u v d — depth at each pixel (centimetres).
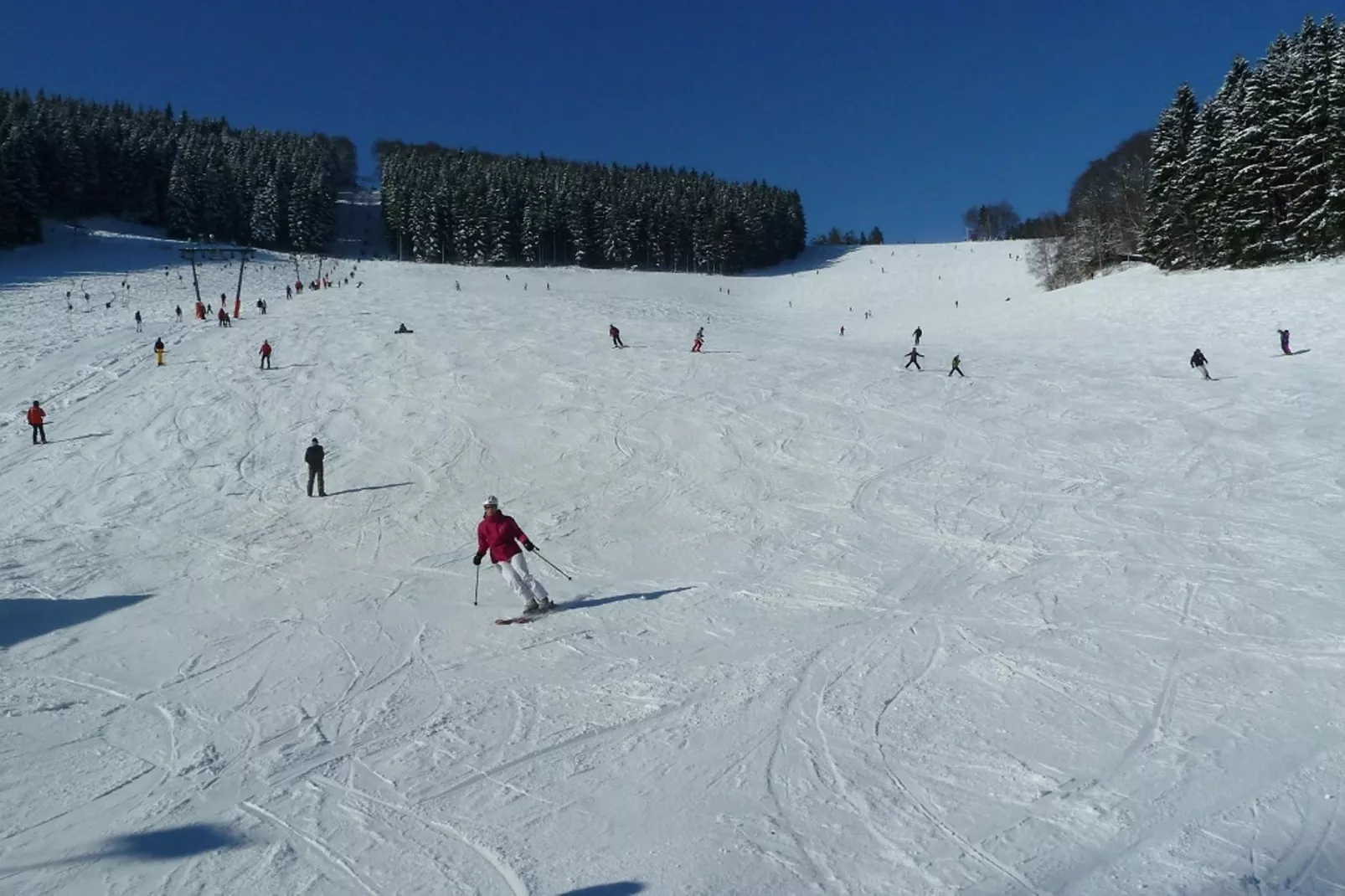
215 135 14425
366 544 1395
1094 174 10325
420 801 552
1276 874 446
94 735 666
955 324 5384
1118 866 459
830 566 1160
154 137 11831
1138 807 514
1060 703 668
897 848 484
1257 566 1045
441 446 2091
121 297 5647
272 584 1168
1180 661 747
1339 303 3759
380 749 632
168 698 747
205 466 1970
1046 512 1416
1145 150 9869
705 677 754
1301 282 4262
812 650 818
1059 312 5031
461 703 716
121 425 2298
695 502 1602
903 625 890
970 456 1850
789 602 996
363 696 740
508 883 464
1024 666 753
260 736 659
